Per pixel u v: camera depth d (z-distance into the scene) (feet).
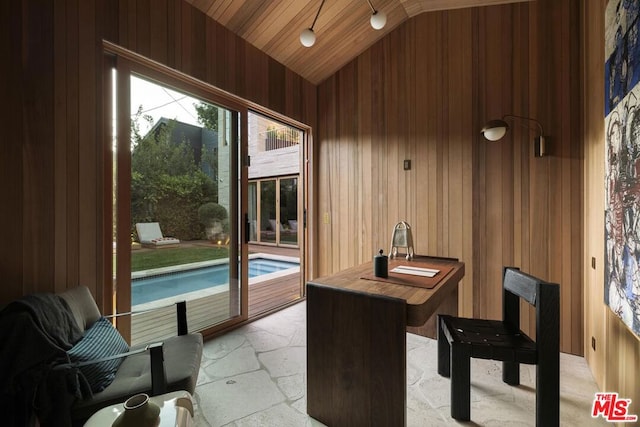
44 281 5.89
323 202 12.99
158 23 7.58
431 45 10.44
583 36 8.09
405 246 8.66
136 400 3.67
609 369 6.03
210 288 9.39
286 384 6.87
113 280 7.03
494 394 6.52
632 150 4.55
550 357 5.09
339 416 5.45
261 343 8.89
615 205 5.30
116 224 7.08
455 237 10.07
